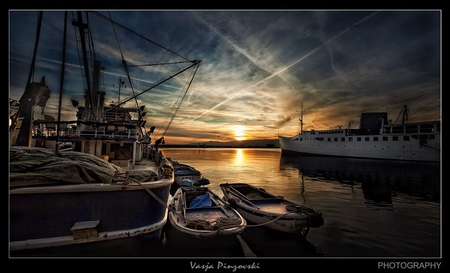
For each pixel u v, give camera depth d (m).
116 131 10.98
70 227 4.97
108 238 5.19
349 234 7.98
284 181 22.16
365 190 17.38
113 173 6.14
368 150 46.03
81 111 15.86
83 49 9.98
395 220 9.68
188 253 5.98
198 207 8.13
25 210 4.68
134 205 5.58
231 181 22.19
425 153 39.06
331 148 52.38
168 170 7.80
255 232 7.94
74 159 6.05
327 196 15.12
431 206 12.36
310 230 8.34
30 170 4.95
